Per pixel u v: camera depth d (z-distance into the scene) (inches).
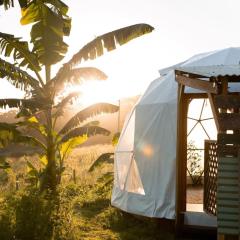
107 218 428.1
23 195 357.4
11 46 465.4
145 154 406.9
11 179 718.5
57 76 477.4
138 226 397.7
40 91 476.7
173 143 386.6
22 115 484.7
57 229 343.3
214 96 262.5
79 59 463.2
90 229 391.2
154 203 389.4
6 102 440.5
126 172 438.0
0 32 435.2
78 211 470.6
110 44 454.6
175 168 378.9
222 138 261.7
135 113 429.4
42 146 512.4
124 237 358.9
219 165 264.1
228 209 263.4
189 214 360.5
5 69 454.9
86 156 1164.5
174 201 374.9
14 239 321.7
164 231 379.9
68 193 553.3
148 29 450.0
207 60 441.4
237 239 262.7
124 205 426.6
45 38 475.5
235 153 262.2
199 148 555.5
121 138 472.1
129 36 451.2
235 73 245.1
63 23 483.5
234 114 258.8
